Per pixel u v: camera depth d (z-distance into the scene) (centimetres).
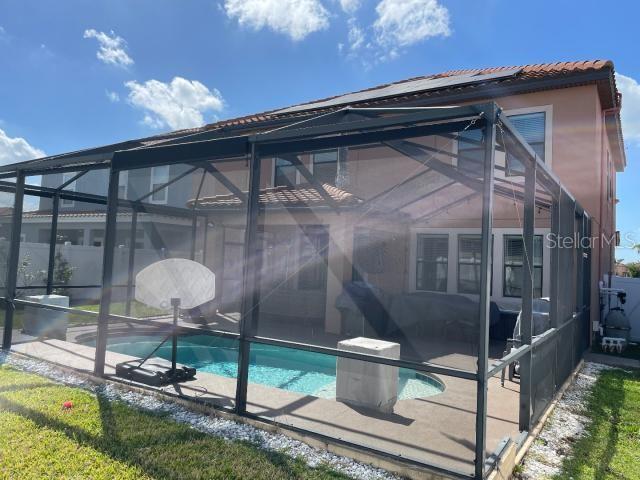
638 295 1201
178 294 691
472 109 387
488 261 375
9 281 814
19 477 371
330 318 1118
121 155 648
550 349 625
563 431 541
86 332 1050
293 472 394
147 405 547
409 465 397
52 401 545
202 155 572
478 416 371
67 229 2194
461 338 1088
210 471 391
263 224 1255
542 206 1067
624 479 429
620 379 795
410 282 1251
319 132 475
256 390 601
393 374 566
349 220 1119
